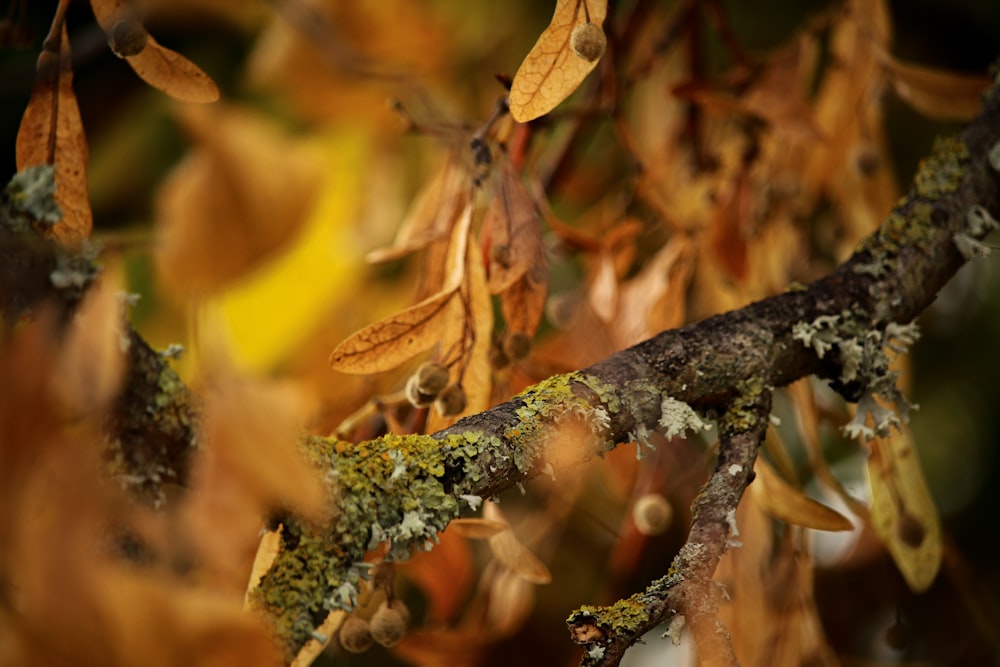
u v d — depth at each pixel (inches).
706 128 31.3
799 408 27.7
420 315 24.3
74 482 19.8
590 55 23.2
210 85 23.9
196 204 19.5
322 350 30.7
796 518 25.8
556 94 23.4
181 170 19.7
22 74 30.8
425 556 27.2
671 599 23.1
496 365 25.3
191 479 21.9
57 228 23.4
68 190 23.4
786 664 27.6
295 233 19.6
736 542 23.6
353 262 31.0
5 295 21.0
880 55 29.2
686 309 30.9
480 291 24.6
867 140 29.6
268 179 19.5
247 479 20.1
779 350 25.0
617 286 28.3
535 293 25.4
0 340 20.0
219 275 19.6
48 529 19.7
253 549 23.1
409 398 24.3
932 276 25.9
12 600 19.6
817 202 31.2
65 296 21.2
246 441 20.1
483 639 28.6
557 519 30.7
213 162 19.5
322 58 31.4
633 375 24.3
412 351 24.4
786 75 28.4
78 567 19.6
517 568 25.7
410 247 26.1
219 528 20.1
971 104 28.5
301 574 22.5
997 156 26.5
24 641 19.5
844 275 25.7
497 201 25.5
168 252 19.5
